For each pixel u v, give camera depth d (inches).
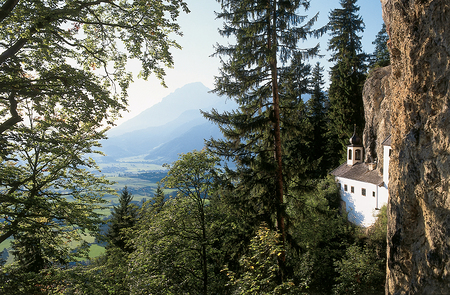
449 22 169.9
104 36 406.6
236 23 513.7
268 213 526.6
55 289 410.3
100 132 483.8
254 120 520.1
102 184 551.2
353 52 1417.3
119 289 490.9
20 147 431.2
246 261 337.7
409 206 194.4
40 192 456.1
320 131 1444.4
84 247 458.9
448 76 169.2
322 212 537.3
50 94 328.2
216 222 593.6
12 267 413.1
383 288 636.7
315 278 748.6
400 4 213.0
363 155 1203.9
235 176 535.8
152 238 557.0
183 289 516.4
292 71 531.8
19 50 331.3
